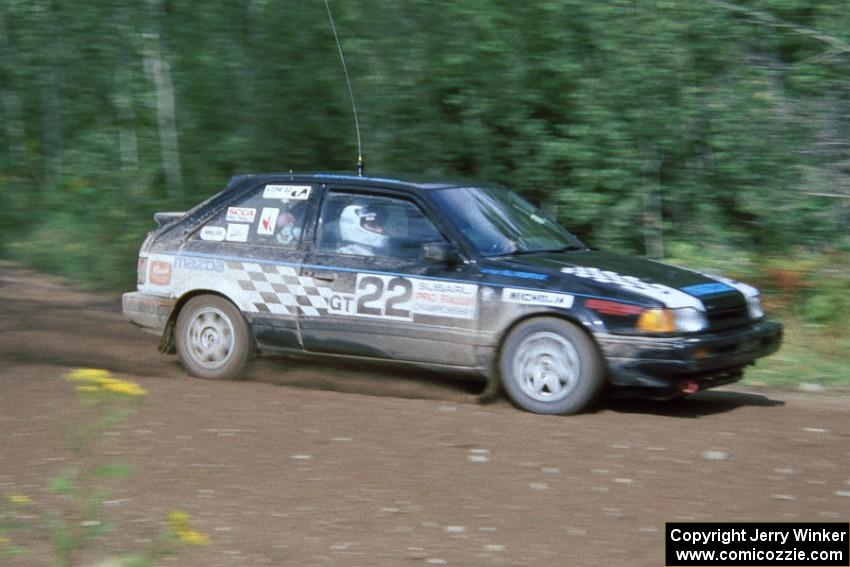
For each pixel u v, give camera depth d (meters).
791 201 12.47
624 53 12.52
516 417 8.02
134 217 15.41
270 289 9.05
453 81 13.34
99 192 16.22
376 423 7.73
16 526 5.69
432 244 8.52
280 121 14.52
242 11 14.66
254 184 9.41
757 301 8.87
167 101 15.93
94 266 14.28
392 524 5.80
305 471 6.66
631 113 12.62
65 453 6.93
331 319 8.84
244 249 9.25
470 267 8.48
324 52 14.16
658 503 6.16
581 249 9.23
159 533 5.62
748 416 8.38
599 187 13.08
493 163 13.64
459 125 13.65
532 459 6.94
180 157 15.68
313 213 9.10
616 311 7.98
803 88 12.29
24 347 10.14
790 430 7.83
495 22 13.06
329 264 8.88
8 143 18.34
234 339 9.20
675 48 12.38
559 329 8.11
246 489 6.33
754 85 12.38
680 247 12.83
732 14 12.33
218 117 15.20
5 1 17.36
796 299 11.98
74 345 10.37
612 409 8.47
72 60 16.94
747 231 12.99
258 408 8.12
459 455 7.01
